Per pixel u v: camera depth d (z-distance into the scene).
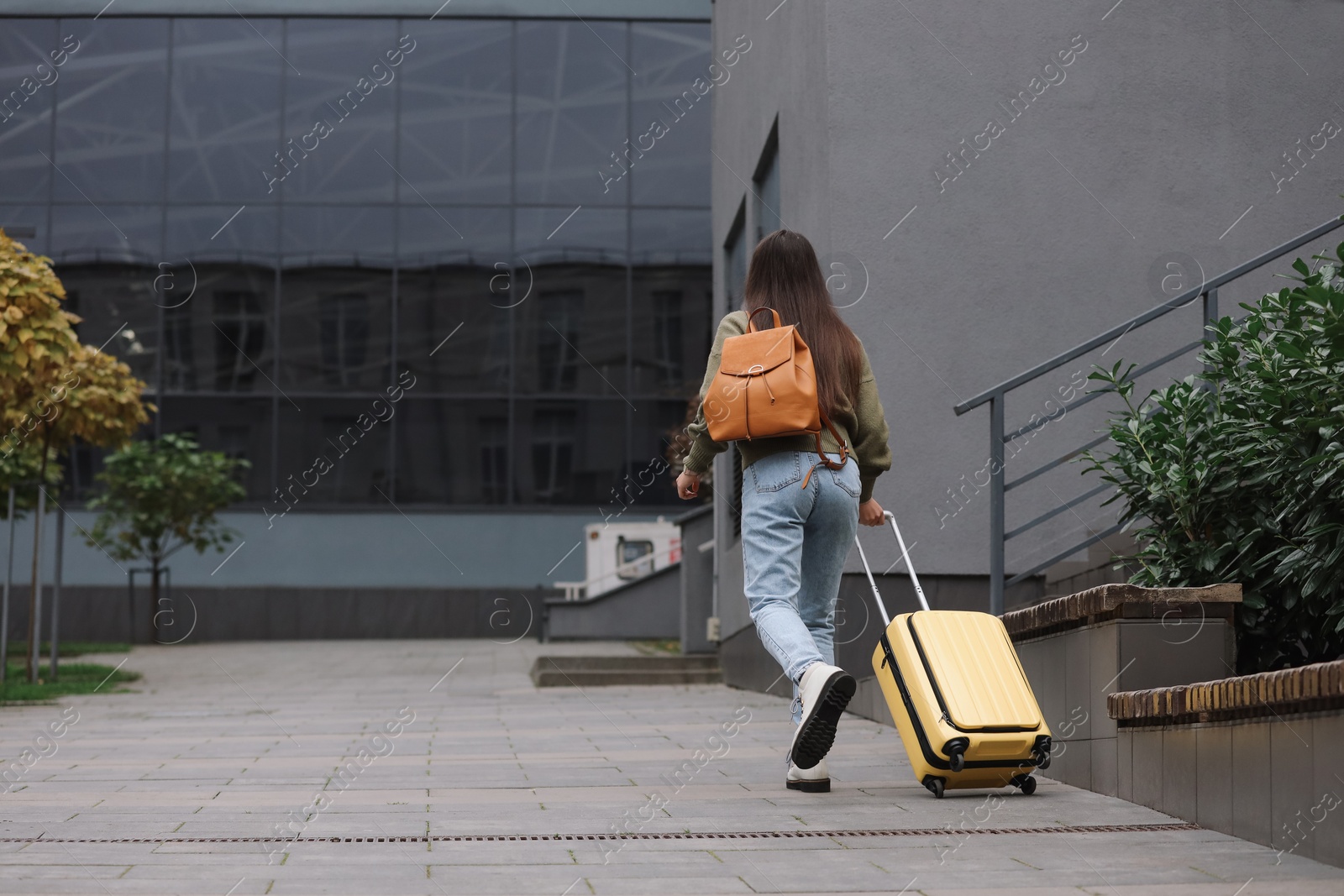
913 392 6.30
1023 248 6.43
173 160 22.02
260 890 2.35
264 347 21.89
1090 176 6.47
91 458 21.14
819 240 6.67
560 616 15.84
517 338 21.98
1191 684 3.14
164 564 21.14
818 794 3.55
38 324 9.36
